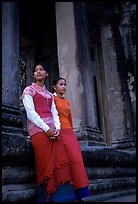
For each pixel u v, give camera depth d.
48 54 9.53
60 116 3.06
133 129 7.23
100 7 7.84
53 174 2.56
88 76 5.61
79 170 2.69
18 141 2.76
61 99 3.25
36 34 9.41
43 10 8.75
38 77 3.04
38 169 2.67
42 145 2.66
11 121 3.14
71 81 5.43
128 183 4.94
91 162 4.04
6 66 3.48
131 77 7.81
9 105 3.27
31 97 2.83
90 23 8.73
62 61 5.71
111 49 7.89
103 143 5.16
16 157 2.71
